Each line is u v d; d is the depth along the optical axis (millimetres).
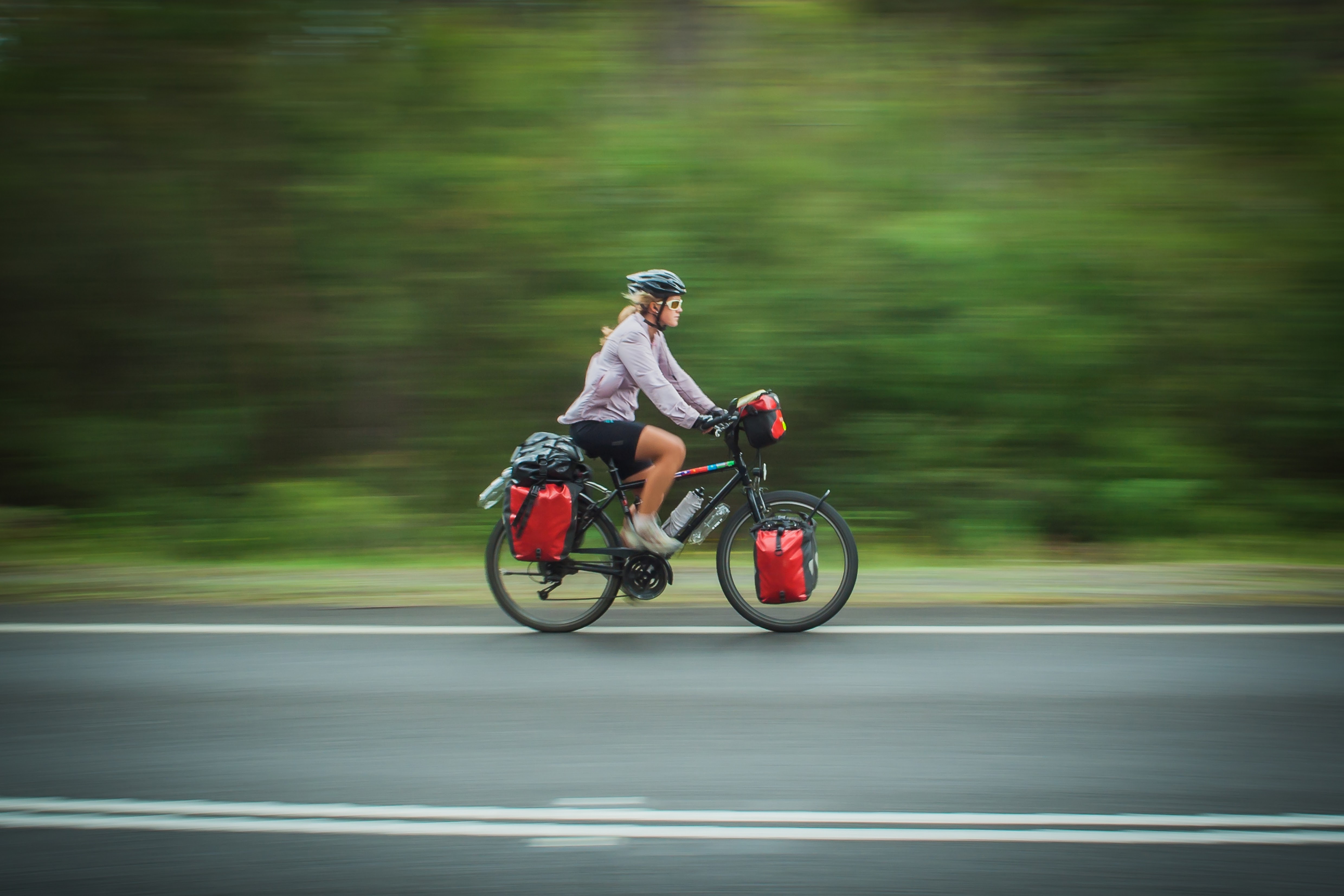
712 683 4375
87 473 8289
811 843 3088
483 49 8578
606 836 3143
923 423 7723
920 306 7703
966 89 8641
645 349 4961
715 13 8664
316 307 8453
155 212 8508
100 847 3105
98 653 4828
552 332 7980
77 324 8672
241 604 5750
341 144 8445
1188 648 4793
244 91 8562
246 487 8227
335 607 5660
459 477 7957
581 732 3877
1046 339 7609
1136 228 8047
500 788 3449
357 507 7688
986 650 4785
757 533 5066
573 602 5207
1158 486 7473
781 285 7770
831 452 7773
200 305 8547
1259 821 3207
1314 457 8109
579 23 8688
